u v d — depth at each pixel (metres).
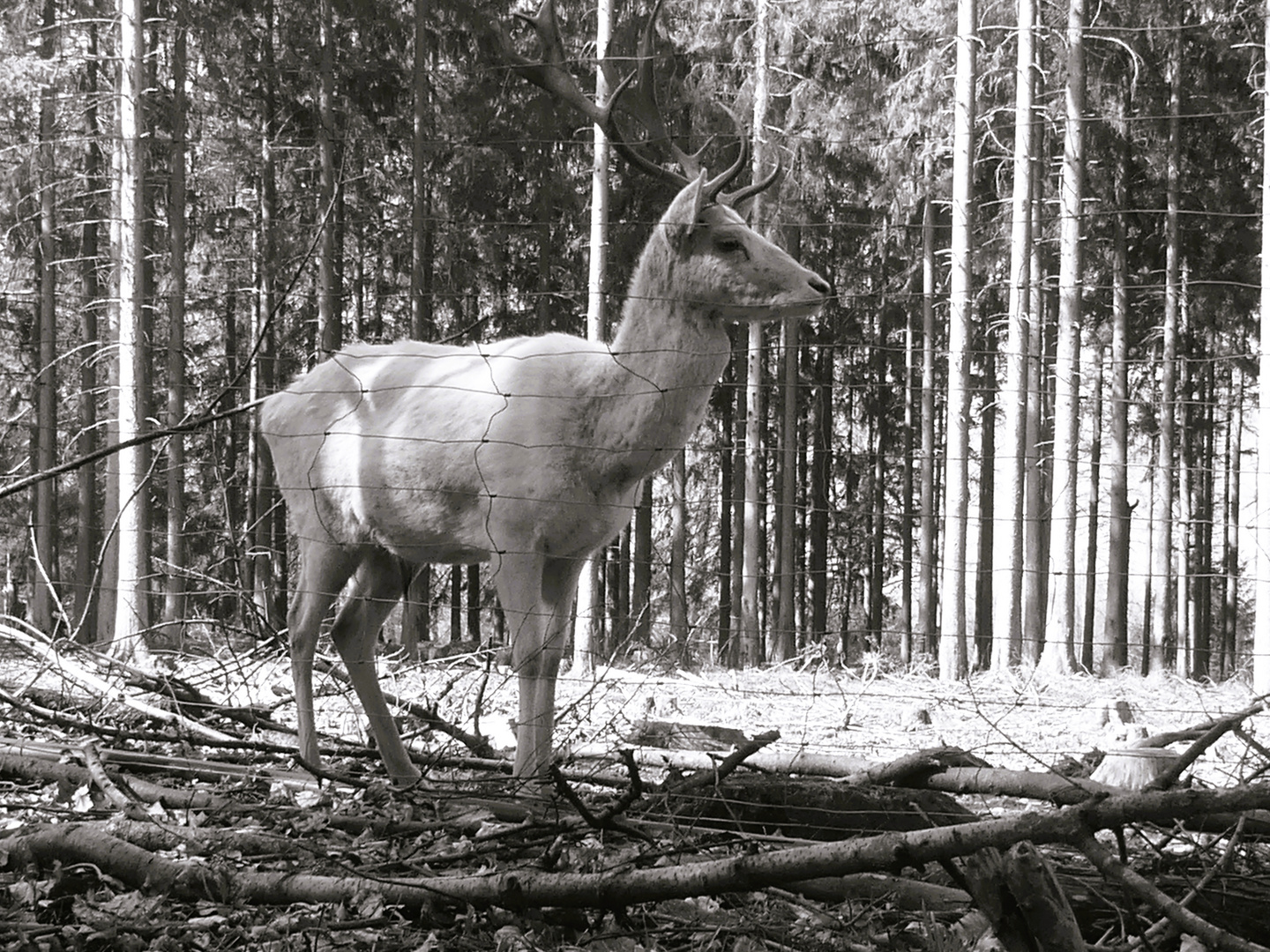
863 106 19.88
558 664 5.23
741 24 20.73
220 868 3.43
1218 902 3.38
